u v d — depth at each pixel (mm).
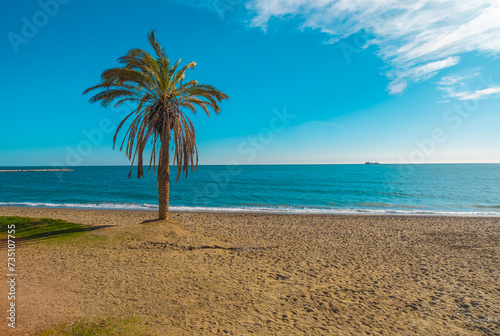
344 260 10977
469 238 15141
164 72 13445
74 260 9398
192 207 29000
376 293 7859
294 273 9359
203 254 11062
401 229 17500
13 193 42750
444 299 7516
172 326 5473
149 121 13625
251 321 5984
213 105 15219
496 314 6688
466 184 62750
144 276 8258
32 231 13055
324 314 6531
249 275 8953
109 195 40781
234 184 62719
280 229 17266
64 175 106812
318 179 78938
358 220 20672
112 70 12242
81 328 5020
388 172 121312
